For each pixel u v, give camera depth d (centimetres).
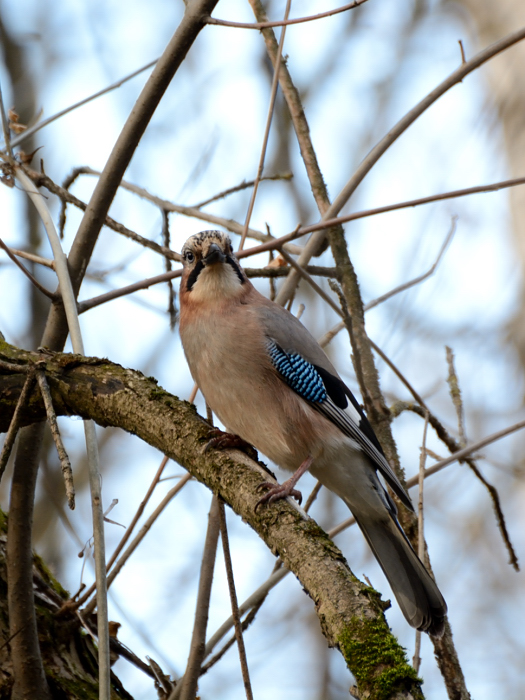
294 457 796
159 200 906
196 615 658
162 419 589
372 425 796
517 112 1683
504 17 1736
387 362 808
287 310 830
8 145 696
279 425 780
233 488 542
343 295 757
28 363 600
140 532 695
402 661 398
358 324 817
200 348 786
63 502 1206
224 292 796
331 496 1551
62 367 614
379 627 413
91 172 894
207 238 815
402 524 817
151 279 732
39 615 661
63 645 659
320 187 834
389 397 1281
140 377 612
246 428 795
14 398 601
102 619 487
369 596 435
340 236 838
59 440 505
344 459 795
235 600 545
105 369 614
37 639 615
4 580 641
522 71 1677
